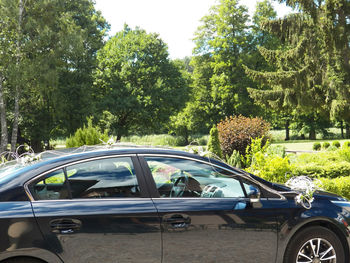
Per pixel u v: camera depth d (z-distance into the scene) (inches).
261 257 135.9
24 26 1088.8
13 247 107.0
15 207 111.4
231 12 1849.2
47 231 111.3
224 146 713.6
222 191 138.7
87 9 1441.9
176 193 132.3
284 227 138.2
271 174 312.0
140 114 1652.3
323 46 979.9
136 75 1664.6
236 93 1942.7
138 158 133.6
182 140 2417.6
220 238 130.4
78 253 114.2
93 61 1353.3
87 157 127.8
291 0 959.0
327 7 904.3
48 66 1058.1
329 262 145.6
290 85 976.3
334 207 148.6
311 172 388.8
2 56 1036.5
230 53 1921.8
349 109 911.0
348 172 390.0
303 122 2277.3
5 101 1156.5
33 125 1244.5
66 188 120.5
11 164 135.0
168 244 124.3
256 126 711.1
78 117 1251.8
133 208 122.7
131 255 120.3
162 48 1734.7
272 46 1882.4
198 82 2097.7
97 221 117.1
